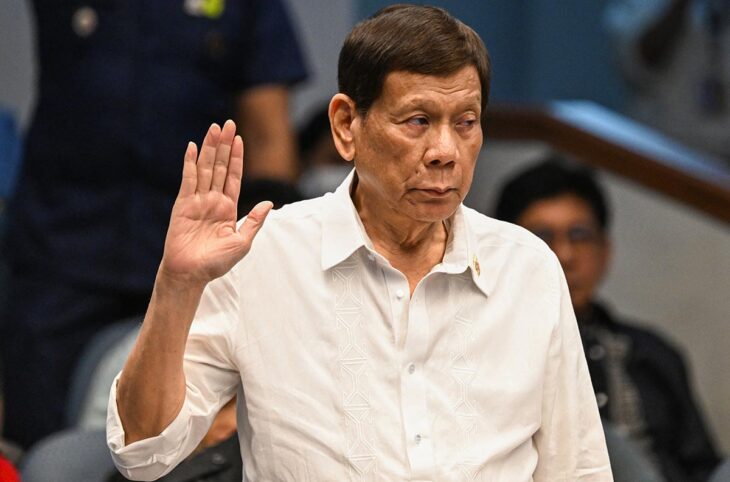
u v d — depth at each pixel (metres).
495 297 5.29
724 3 14.11
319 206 5.35
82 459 7.62
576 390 5.38
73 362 10.23
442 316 5.21
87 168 10.34
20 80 13.16
